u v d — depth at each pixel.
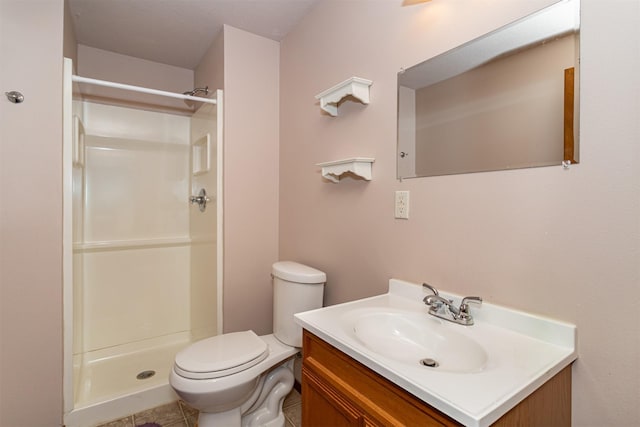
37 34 1.46
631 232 0.74
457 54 1.09
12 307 1.44
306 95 1.92
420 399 0.69
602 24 0.77
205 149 2.31
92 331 2.29
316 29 1.83
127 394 1.74
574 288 0.83
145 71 2.54
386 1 1.37
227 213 2.05
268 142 2.19
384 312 1.13
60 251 1.52
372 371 0.82
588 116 0.80
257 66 2.14
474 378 0.70
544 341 0.87
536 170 0.90
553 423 0.77
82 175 2.14
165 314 2.60
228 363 1.37
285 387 1.69
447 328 0.99
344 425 0.90
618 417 0.76
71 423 1.58
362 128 1.50
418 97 1.23
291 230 2.09
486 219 1.02
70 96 1.57
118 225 2.45
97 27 2.05
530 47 0.90
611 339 0.77
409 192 1.27
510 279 0.96
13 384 1.45
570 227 0.83
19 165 1.44
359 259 1.53
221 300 2.05
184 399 1.33
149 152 2.58
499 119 0.98
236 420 1.45
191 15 1.92
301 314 1.12
